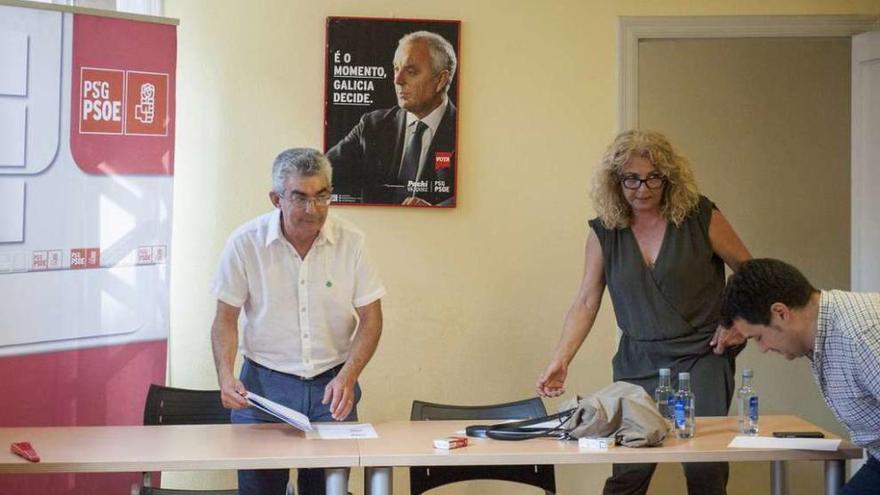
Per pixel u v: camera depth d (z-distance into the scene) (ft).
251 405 11.47
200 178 16.33
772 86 19.63
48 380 14.02
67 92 14.12
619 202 12.63
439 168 16.31
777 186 19.69
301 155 11.47
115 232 14.48
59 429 11.76
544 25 16.46
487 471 12.67
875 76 16.05
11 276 13.75
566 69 16.49
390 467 10.67
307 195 11.31
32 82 13.87
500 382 16.55
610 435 11.18
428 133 16.33
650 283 12.57
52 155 14.01
